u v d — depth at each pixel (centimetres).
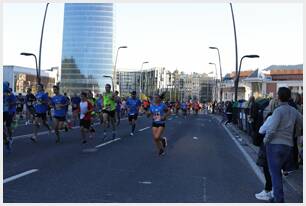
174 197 827
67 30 11000
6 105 1365
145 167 1173
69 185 905
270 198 798
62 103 1702
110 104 1873
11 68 7088
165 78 11438
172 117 4850
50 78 9269
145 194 845
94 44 10950
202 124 3544
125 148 1588
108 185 918
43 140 1766
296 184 989
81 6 10794
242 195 863
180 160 1333
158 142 1432
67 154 1380
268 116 841
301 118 760
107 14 10950
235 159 1415
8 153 1354
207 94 14012
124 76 11738
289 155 754
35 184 904
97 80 10875
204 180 1010
